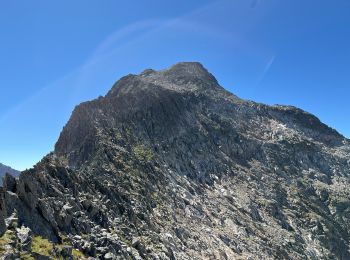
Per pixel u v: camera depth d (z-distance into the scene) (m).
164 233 74.25
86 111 121.44
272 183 159.50
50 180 54.44
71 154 102.44
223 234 95.44
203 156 142.38
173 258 65.31
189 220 93.00
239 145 175.12
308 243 128.50
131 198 78.25
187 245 77.94
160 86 184.25
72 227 48.56
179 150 134.50
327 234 140.50
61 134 121.56
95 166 88.69
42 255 37.25
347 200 178.88
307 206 157.25
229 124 187.12
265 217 128.25
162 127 138.50
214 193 124.00
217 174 139.25
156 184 99.06
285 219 135.75
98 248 47.34
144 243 61.22
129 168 95.31
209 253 79.94
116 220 61.22
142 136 125.00
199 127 162.75
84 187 63.78
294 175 183.12
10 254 34.47
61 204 49.56
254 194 140.12
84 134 111.94
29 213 42.84
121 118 127.12
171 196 99.38
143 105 143.12
